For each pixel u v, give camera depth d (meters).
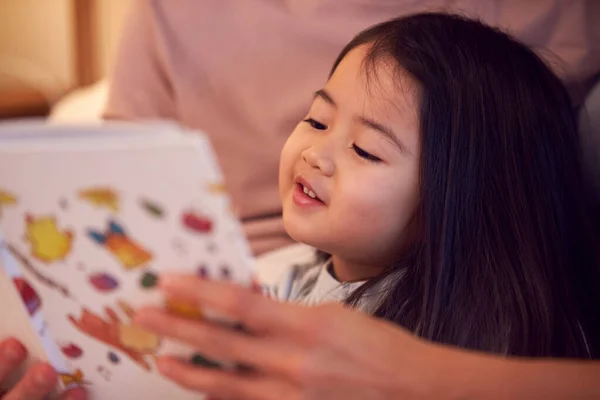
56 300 0.60
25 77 2.14
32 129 0.49
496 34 0.93
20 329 0.67
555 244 0.88
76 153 0.48
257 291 0.55
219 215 0.51
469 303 0.82
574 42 1.06
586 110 1.00
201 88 1.18
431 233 0.83
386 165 0.82
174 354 0.61
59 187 0.51
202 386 0.57
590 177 0.99
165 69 1.21
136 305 0.58
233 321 0.57
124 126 0.50
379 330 0.56
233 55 1.17
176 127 0.51
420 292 0.82
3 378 0.71
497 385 0.54
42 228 0.54
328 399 0.54
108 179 0.50
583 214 0.93
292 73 1.13
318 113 0.86
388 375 0.54
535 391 0.54
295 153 0.86
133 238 0.53
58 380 0.67
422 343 0.57
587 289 0.91
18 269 0.59
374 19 1.12
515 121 0.88
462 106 0.85
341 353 0.54
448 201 0.83
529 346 0.79
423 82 0.84
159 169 0.49
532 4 1.09
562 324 0.83
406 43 0.86
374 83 0.83
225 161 1.16
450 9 1.10
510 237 0.86
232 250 0.53
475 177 0.85
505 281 0.83
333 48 1.12
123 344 0.62
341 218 0.82
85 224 0.53
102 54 2.06
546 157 0.90
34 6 2.10
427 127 0.83
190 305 0.55
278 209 1.13
